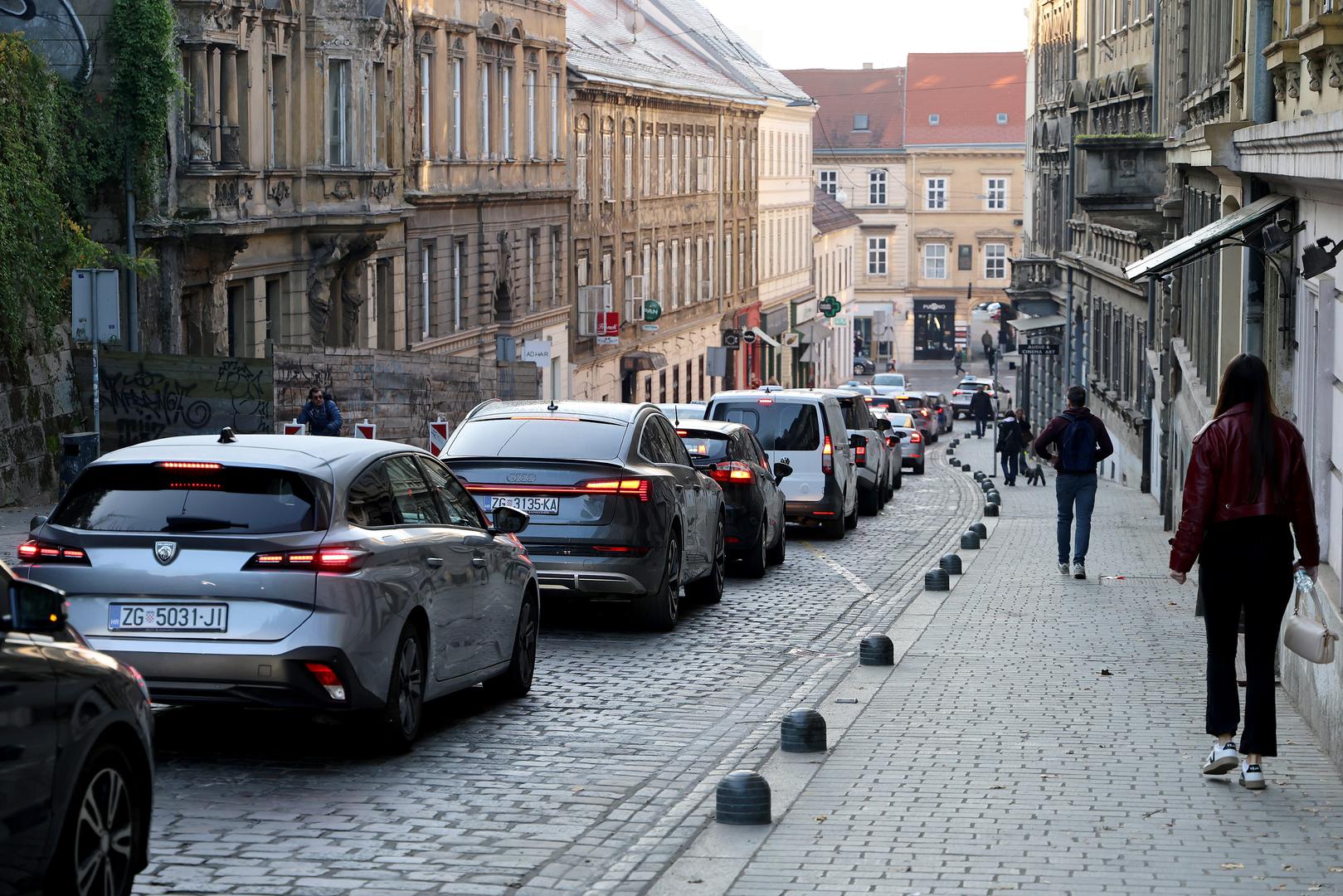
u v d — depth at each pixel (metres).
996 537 30.72
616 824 9.91
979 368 149.00
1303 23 16.12
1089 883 8.30
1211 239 18.38
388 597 11.23
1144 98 50.50
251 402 32.31
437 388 39.44
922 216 153.25
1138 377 48.03
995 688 14.12
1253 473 10.11
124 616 10.77
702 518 19.78
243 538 10.82
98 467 11.23
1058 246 72.94
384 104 43.38
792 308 114.00
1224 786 10.43
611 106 71.94
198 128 34.94
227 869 8.74
